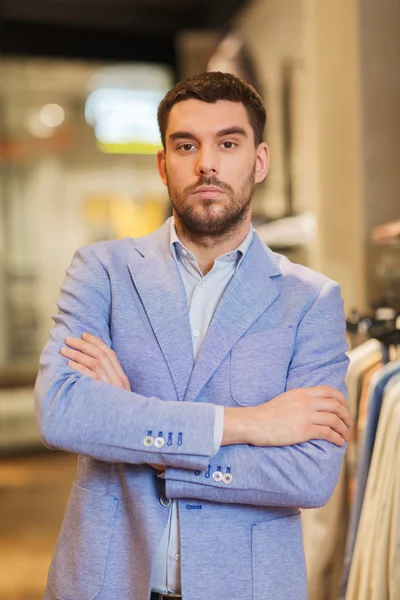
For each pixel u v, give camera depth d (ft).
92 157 25.12
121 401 4.52
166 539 4.68
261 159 5.17
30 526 15.15
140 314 5.00
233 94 4.83
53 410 4.57
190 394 4.72
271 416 4.58
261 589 4.56
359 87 11.16
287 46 14.47
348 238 11.58
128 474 4.69
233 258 5.04
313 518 7.48
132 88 24.80
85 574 4.68
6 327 24.50
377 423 6.39
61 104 24.68
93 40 19.93
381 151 11.25
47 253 25.08
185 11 19.70
